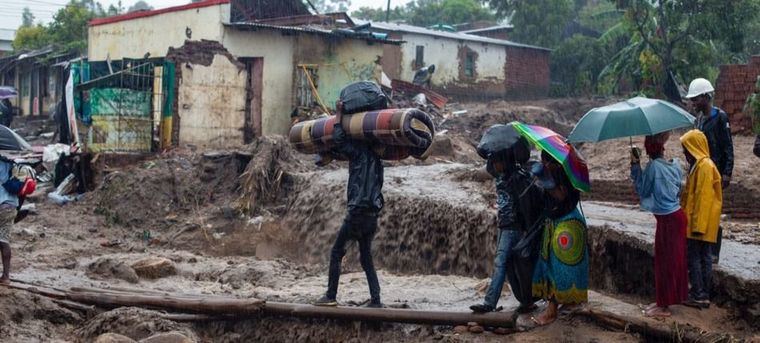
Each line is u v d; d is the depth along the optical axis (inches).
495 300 331.9
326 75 920.9
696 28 1064.8
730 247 369.7
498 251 335.3
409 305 375.9
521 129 322.3
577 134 310.7
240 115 860.0
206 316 385.4
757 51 1343.5
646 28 1113.4
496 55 1385.3
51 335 354.9
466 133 1000.9
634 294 364.8
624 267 373.4
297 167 679.1
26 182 382.3
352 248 557.0
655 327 300.0
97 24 1030.4
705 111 351.3
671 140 758.5
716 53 1149.1
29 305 366.9
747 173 567.8
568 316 326.6
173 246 613.6
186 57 825.5
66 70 893.8
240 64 855.1
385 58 1218.6
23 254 524.4
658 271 312.5
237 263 554.3
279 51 882.8
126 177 683.4
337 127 357.7
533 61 1450.5
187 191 675.4
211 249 613.6
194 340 357.1
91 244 586.9
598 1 1926.7
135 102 773.3
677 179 312.8
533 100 1451.8
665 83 1082.7
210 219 639.8
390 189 571.8
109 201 667.4
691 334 291.4
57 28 1708.9
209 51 837.2
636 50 1158.3
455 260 493.7
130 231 641.6
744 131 765.3
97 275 476.1
